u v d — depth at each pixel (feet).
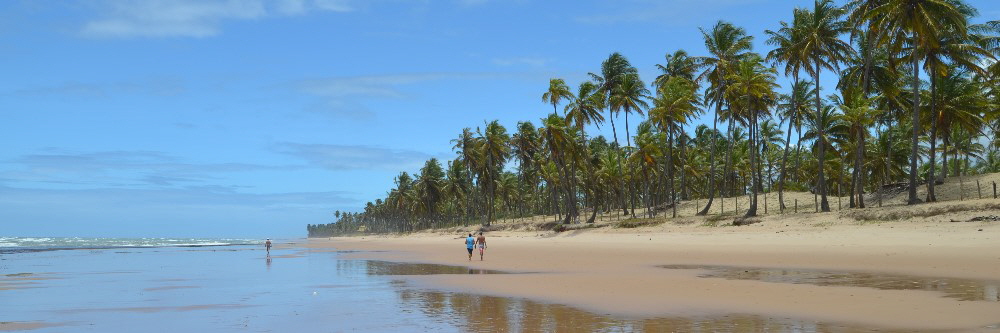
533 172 339.16
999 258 72.79
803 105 196.85
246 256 159.12
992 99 176.14
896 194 179.83
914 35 128.98
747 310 42.37
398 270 91.15
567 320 40.11
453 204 488.02
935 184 176.65
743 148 274.57
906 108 177.06
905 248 92.22
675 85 201.87
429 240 278.87
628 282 62.34
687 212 219.20
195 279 80.43
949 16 126.31
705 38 189.06
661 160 259.19
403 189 463.42
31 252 209.67
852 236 114.73
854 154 199.52
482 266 95.61
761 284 57.21
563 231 207.62
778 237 126.62
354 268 98.02
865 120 154.81
